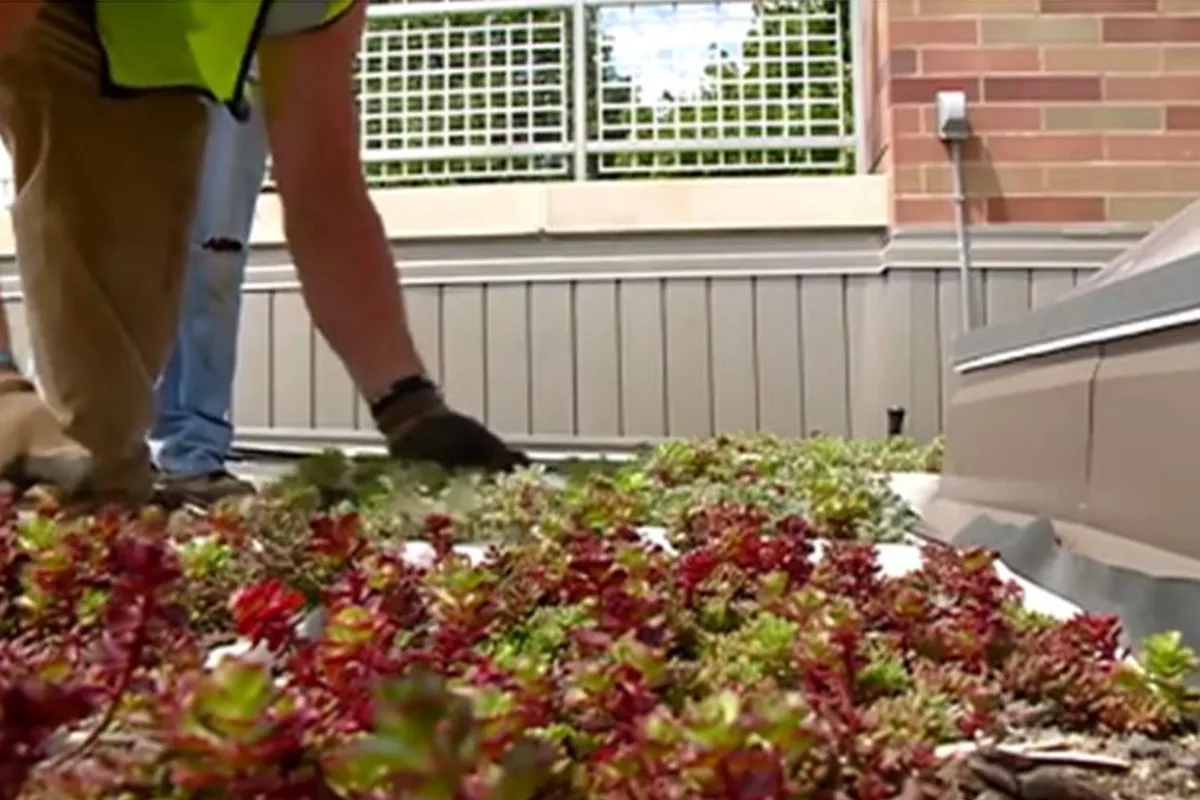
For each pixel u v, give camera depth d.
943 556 1.21
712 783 0.50
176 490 1.95
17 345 3.95
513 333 4.17
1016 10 3.91
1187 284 1.25
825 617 0.90
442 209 4.20
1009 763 0.76
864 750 0.69
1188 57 3.89
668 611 1.00
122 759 0.53
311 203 2.26
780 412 4.04
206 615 1.05
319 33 2.16
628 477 2.08
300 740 0.50
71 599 0.96
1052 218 3.89
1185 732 0.85
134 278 1.75
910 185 3.93
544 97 4.45
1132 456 1.42
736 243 4.09
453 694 0.53
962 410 2.33
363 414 4.18
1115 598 1.28
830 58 4.39
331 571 1.15
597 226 4.14
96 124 1.70
